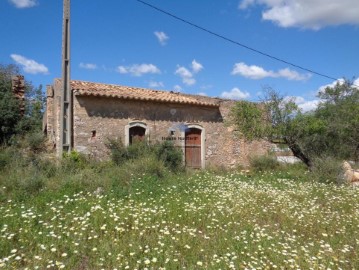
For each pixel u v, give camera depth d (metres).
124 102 14.73
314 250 6.15
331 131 17.33
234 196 9.78
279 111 15.09
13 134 15.71
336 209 9.27
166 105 16.00
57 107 14.74
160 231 6.56
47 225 6.59
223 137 18.06
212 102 17.94
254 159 17.34
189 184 11.33
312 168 14.68
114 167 12.09
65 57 12.96
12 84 17.34
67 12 12.98
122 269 5.04
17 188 9.27
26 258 5.25
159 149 13.91
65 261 5.24
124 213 7.46
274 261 5.59
